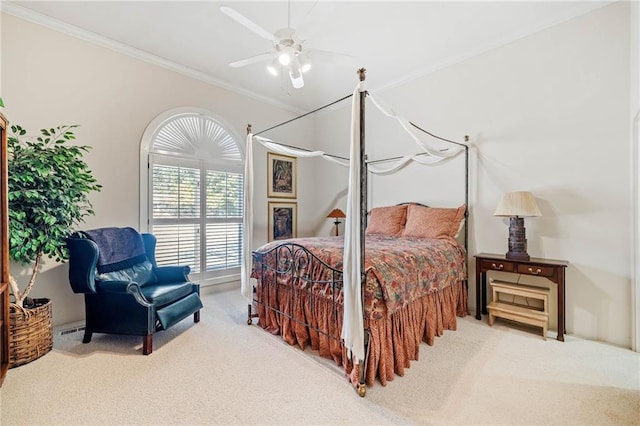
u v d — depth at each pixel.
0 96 2.73
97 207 3.23
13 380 2.04
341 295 2.22
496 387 1.99
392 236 3.71
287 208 5.18
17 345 2.22
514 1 2.69
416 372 2.18
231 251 4.45
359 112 2.03
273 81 4.30
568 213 2.89
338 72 4.00
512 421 1.68
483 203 3.45
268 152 4.91
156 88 3.68
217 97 4.26
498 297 3.31
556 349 2.53
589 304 2.78
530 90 3.12
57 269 2.98
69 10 2.81
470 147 3.55
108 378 2.08
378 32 3.13
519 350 2.51
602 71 2.71
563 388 1.98
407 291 2.26
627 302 2.60
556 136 2.96
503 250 3.30
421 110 4.01
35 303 2.54
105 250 2.77
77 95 3.12
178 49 3.49
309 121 5.51
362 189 2.02
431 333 2.62
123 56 3.42
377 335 2.04
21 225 2.25
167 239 3.79
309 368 2.23
